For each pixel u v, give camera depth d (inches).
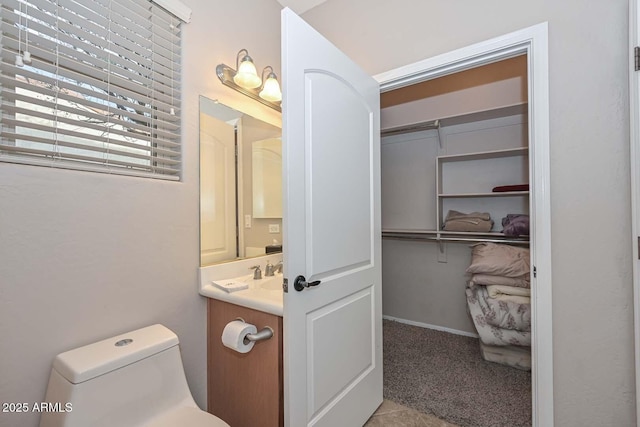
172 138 51.2
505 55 52.6
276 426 44.8
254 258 65.2
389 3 63.2
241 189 63.0
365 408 58.6
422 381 74.4
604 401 44.3
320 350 46.8
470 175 107.2
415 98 110.7
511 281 82.2
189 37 52.5
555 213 47.1
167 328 46.9
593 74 44.5
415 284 117.2
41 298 35.3
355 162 55.8
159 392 39.9
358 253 56.5
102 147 42.2
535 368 49.3
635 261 41.1
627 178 42.5
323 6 73.0
